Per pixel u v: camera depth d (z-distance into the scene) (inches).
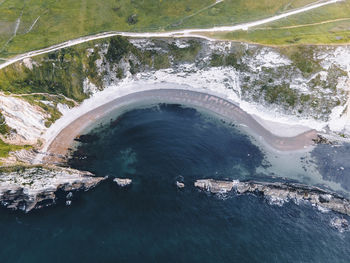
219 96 3496.6
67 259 2224.4
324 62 3248.0
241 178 2773.1
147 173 2790.4
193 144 3048.7
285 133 3174.2
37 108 3107.8
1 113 2876.5
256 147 3041.3
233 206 2598.4
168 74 3582.7
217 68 3516.2
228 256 2269.9
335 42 3314.5
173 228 2416.3
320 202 2635.3
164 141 3068.4
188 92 3543.3
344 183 2773.1
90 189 2687.0
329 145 3070.9
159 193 2645.2
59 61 3403.1
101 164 2859.3
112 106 3410.4
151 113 3358.8
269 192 2679.6
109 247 2289.6
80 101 3378.4
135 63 3565.5
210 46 3513.8
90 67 3467.0
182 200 2605.8
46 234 2380.7
